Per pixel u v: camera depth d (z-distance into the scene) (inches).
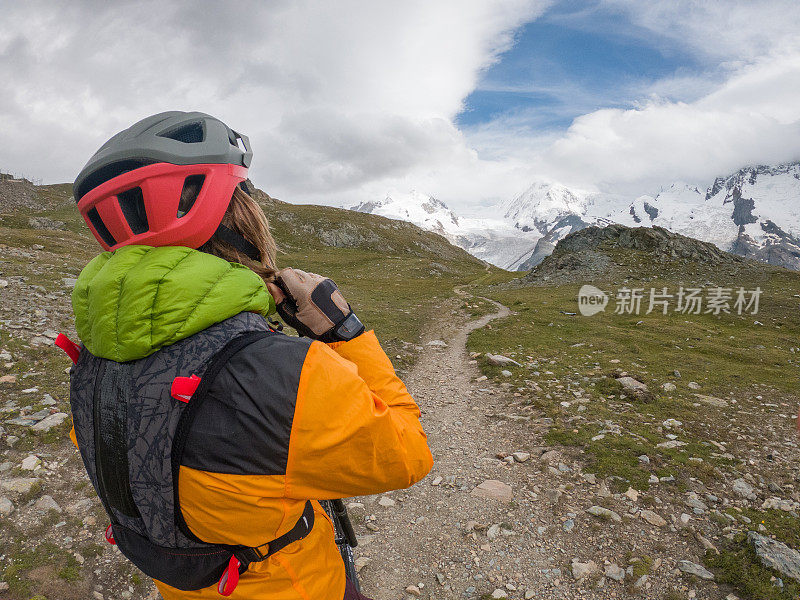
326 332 56.0
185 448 42.7
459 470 296.7
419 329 879.1
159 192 46.1
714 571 195.3
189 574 48.6
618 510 241.9
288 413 42.8
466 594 188.5
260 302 50.8
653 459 296.7
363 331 58.1
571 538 221.1
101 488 50.2
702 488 265.3
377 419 46.3
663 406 416.2
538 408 398.3
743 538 214.8
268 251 59.2
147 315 43.7
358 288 1691.7
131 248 48.1
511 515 241.4
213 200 49.4
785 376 565.9
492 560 207.6
